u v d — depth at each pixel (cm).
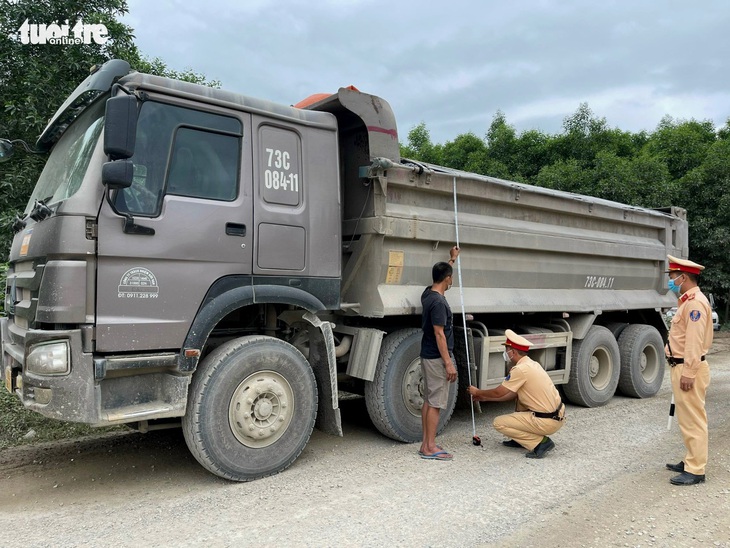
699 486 452
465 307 603
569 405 774
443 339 503
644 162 1636
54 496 426
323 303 494
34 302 401
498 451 544
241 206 446
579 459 520
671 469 488
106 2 921
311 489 434
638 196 1576
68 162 450
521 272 679
